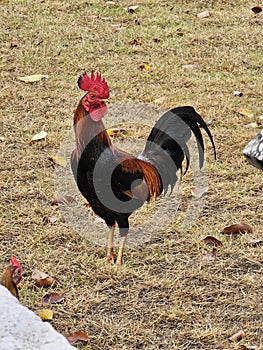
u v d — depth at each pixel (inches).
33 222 282.0
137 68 414.0
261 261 260.5
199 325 229.8
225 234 275.6
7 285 202.1
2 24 468.4
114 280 250.4
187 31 463.2
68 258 262.2
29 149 335.0
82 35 456.1
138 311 236.1
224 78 404.2
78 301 240.1
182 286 247.8
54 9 494.3
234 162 325.7
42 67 414.9
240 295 243.8
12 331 161.8
